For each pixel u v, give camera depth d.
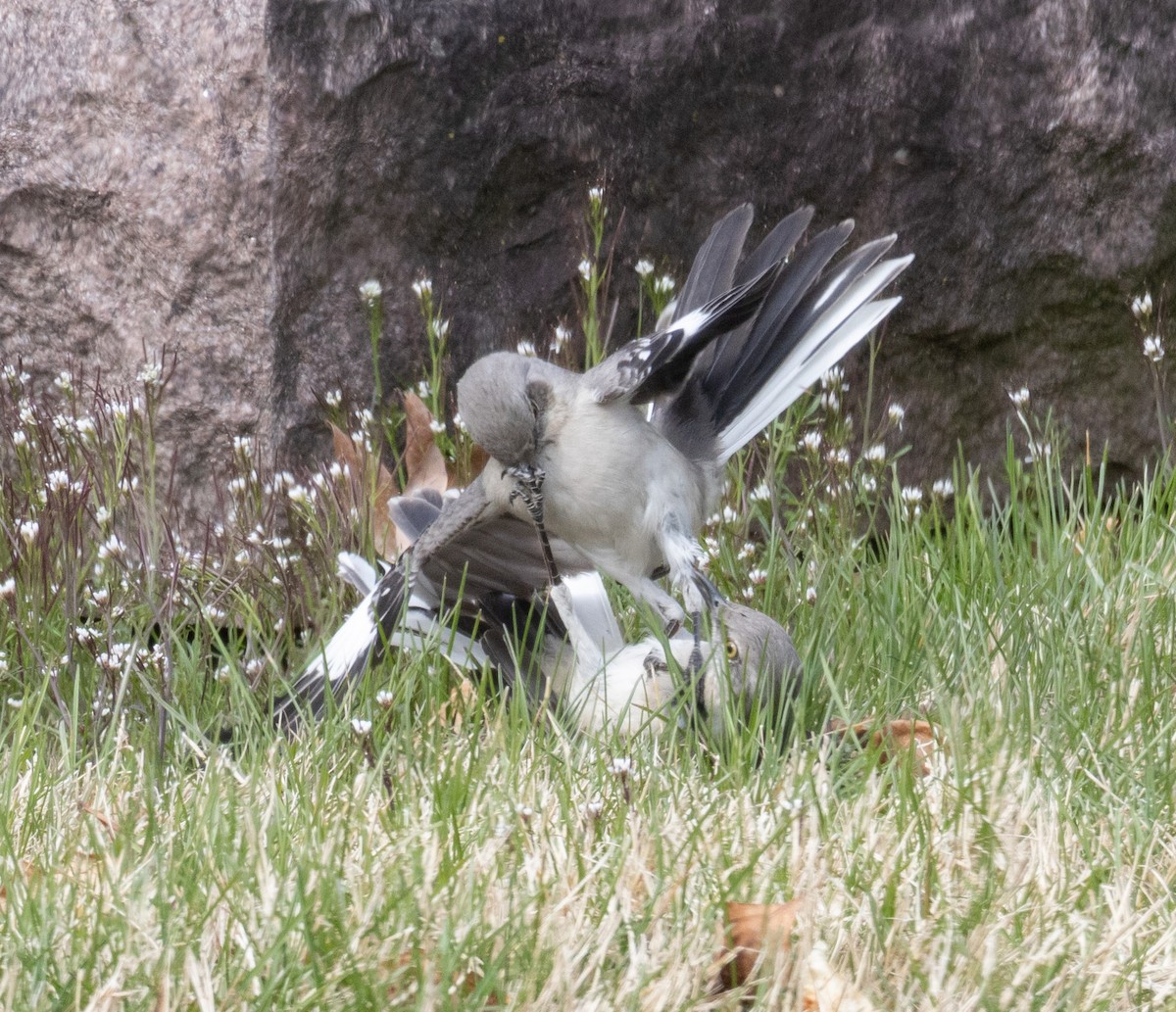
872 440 12.09
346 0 10.91
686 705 8.72
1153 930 6.29
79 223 11.22
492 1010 5.67
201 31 10.90
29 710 8.99
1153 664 9.02
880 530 12.14
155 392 10.99
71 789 7.90
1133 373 12.25
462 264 11.56
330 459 11.43
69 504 9.92
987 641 9.52
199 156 11.00
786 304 9.23
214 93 10.93
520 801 7.48
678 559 8.59
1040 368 12.27
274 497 10.94
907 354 12.11
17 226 11.27
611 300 11.84
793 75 11.70
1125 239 11.95
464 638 9.55
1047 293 12.07
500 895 6.45
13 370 10.91
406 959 6.00
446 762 7.93
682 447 9.26
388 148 11.17
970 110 11.81
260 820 7.23
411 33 11.07
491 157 11.41
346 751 8.27
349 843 7.10
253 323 11.16
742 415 9.25
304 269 11.16
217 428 11.30
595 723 8.91
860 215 11.90
